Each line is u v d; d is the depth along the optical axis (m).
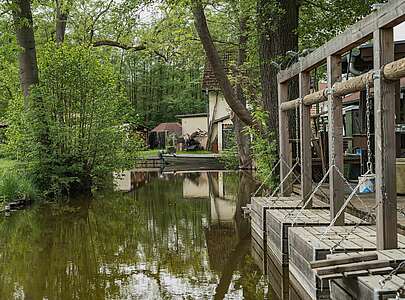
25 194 16.38
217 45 25.20
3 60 19.19
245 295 6.94
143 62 57.97
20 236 11.43
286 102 10.29
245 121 16.89
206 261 8.96
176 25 21.09
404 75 4.96
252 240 10.66
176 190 20.22
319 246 5.92
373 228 6.88
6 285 7.64
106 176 21.12
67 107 18.25
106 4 24.89
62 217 13.92
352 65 11.66
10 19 17.80
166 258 9.23
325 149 11.96
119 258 9.29
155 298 6.89
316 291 5.87
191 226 12.39
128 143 19.95
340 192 7.13
